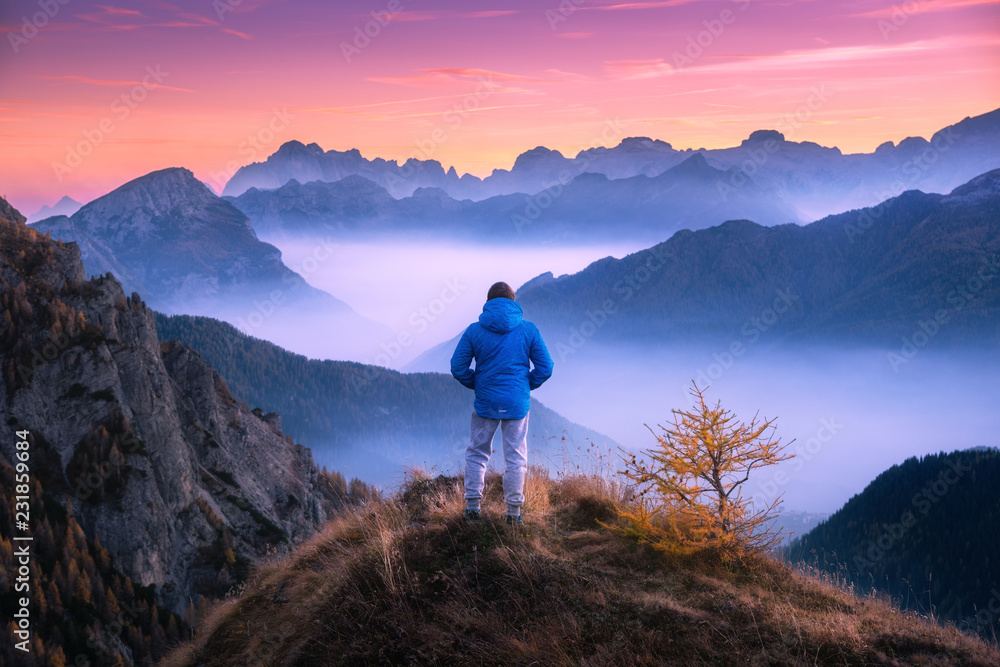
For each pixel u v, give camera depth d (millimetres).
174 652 6855
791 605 4812
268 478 99812
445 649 4602
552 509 6723
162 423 87438
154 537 79875
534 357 6027
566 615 4730
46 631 67375
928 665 4090
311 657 4934
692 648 4375
